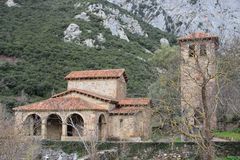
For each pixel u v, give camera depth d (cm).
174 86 2614
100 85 5925
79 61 9900
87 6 13638
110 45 11594
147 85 8519
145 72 9394
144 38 13725
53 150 4750
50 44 10638
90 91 5953
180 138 4544
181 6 15800
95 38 11631
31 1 14200
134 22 14150
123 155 4397
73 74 6156
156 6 16938
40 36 11162
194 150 4103
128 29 13800
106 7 13800
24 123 4488
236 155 4031
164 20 16138
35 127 5256
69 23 12200
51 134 5741
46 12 13400
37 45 10444
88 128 5188
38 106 5469
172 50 7750
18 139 2998
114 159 4322
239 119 5591
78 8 13725
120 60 10262
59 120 5778
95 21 12825
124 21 14000
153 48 13025
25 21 12394
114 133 5491
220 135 4991
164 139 4681
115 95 5819
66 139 5181
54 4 14400
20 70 9294
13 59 9831
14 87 8656
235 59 2911
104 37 11931
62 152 4706
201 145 2228
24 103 7669
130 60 10362
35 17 12800
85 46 11225
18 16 12644
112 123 5522
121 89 6069
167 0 16800
